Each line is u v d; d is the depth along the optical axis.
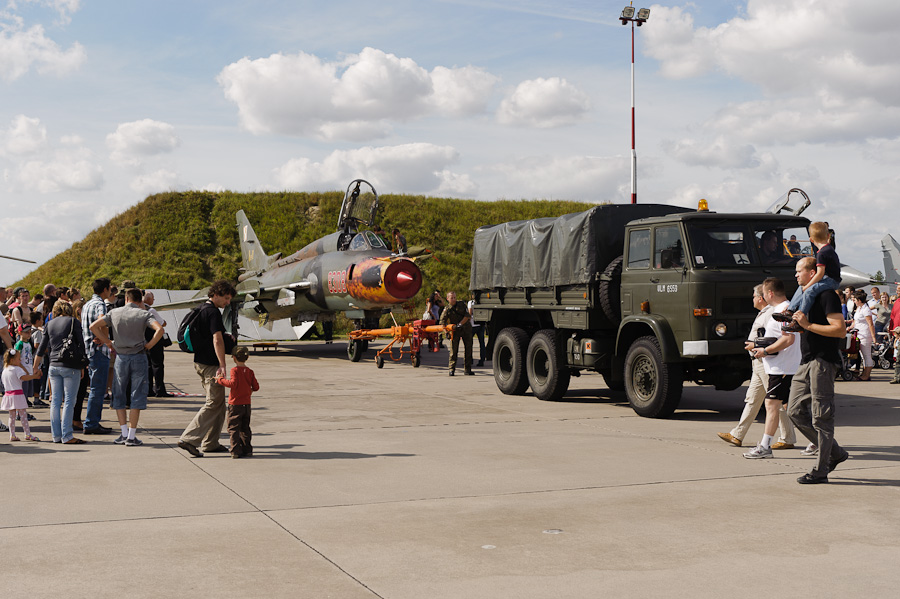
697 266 10.50
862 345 17.03
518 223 14.09
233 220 48.69
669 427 10.37
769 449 8.11
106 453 8.61
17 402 9.38
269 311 27.97
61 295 11.87
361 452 8.55
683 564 4.68
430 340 21.14
